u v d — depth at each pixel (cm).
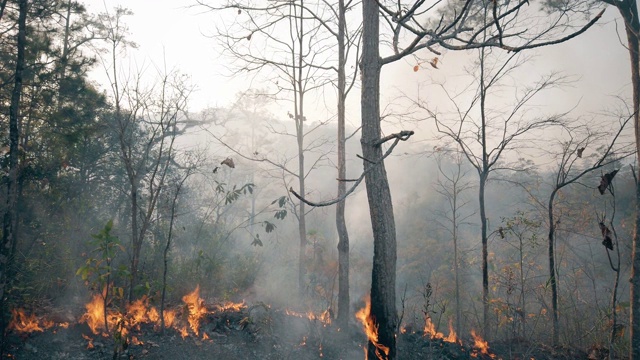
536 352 888
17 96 838
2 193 965
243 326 814
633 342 728
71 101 1199
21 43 857
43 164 1076
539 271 1383
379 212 641
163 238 1293
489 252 1594
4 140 1039
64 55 1197
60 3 1123
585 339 1009
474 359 825
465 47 492
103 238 724
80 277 994
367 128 651
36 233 1039
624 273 1450
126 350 678
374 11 665
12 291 816
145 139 1673
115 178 1702
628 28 813
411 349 827
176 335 761
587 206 1256
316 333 853
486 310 1064
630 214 1655
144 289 828
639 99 825
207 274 1184
